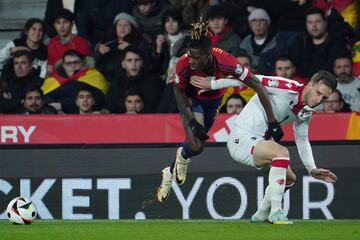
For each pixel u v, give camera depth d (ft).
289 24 132.87
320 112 112.16
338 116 110.01
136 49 128.26
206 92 87.51
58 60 134.31
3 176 106.01
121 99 127.44
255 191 102.89
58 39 135.85
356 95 126.62
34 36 135.95
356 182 103.19
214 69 81.97
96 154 105.29
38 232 78.79
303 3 134.72
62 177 105.50
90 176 105.19
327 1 135.03
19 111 132.16
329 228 81.15
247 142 85.66
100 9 139.23
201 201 103.60
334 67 127.13
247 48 131.23
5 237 73.92
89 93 127.13
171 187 103.96
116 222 94.53
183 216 103.76
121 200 104.94
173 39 131.44
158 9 135.85
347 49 128.26
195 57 79.36
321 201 102.89
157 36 132.05
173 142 106.22
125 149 104.99
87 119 113.19
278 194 83.61
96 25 139.74
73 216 105.09
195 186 103.60
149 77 128.67
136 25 135.85
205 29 79.61
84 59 132.57
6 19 147.54
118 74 129.08
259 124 86.28
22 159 105.81
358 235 74.38
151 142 106.01
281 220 84.58
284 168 82.94
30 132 114.01
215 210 103.40
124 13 135.54
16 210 89.04
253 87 82.12
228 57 81.71
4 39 145.48
